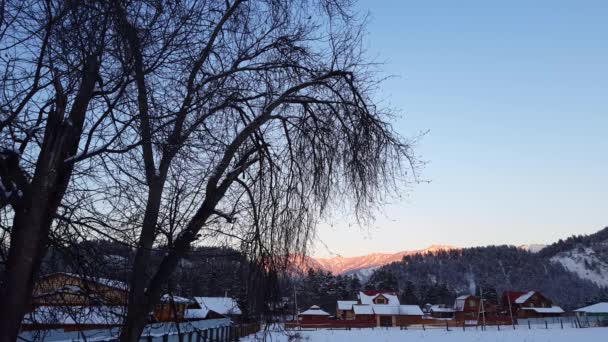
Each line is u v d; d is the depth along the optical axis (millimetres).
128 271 5652
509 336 43812
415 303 112750
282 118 6730
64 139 4297
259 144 6805
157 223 5824
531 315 87438
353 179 6613
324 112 7004
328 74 6738
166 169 5555
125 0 4742
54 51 4539
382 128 6844
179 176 6102
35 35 4477
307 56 7090
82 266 5180
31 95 4473
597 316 76062
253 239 6355
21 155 4406
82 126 4652
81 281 5512
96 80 4762
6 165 4105
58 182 4402
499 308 95312
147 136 5098
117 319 5555
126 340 5340
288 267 6477
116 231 5270
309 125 6855
